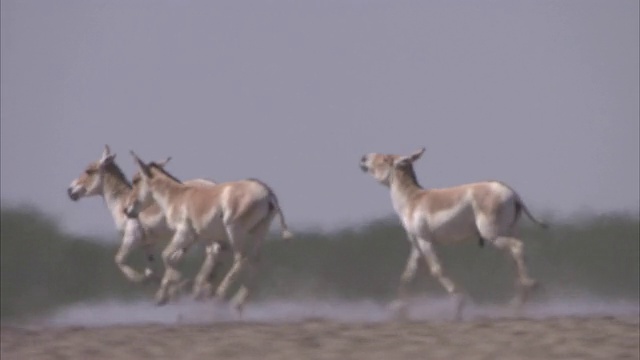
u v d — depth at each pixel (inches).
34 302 3698.3
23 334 2559.1
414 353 2258.9
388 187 3068.4
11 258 4084.6
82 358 2282.2
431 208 2960.1
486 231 2891.2
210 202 3083.2
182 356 2278.5
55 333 2559.1
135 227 3405.5
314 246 3841.0
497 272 3612.2
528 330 2444.6
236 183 3085.6
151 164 3218.5
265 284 3710.6
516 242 2881.4
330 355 2253.9
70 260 3981.3
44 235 4082.2
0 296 3831.2
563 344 2300.7
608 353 2220.7
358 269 3816.4
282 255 3806.6
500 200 2891.2
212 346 2354.8
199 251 3703.3
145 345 2386.8
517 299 2942.9
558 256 3690.9
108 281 3892.7
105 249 3956.7
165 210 3174.2
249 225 3051.2
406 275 3088.1
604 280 3634.4
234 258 3302.2
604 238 3715.6
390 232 3863.2
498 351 2257.6
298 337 2422.5
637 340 2327.8
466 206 2915.8
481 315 2874.0
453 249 3646.7
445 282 2940.5
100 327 2657.5
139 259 3843.5
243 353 2292.1
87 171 3474.4
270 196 3065.9
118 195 3457.2
